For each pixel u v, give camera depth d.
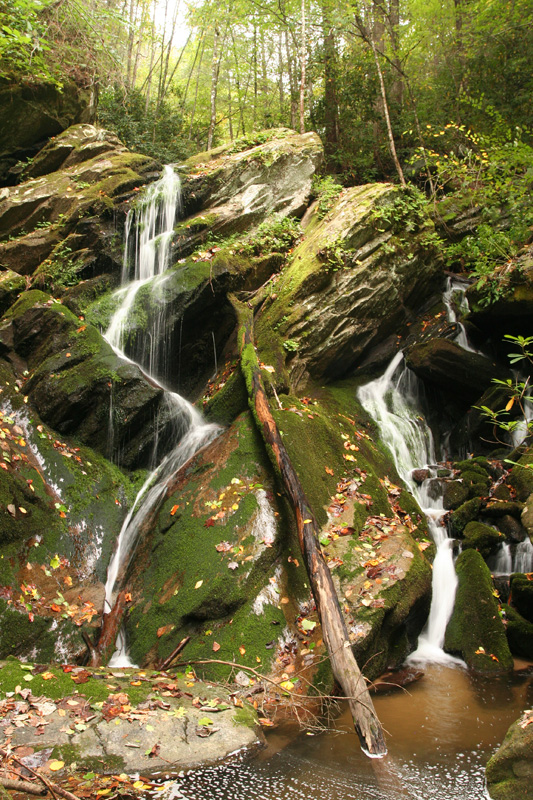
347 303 8.81
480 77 13.67
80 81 12.42
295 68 15.88
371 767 3.55
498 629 5.42
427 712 4.36
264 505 5.84
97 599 5.78
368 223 9.12
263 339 8.34
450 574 6.09
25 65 10.55
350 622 4.95
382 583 5.30
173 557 5.81
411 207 9.66
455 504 7.01
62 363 7.35
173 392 8.46
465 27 13.47
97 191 10.10
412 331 9.91
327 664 4.71
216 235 9.87
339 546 5.76
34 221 10.23
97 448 7.25
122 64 12.73
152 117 15.54
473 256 9.68
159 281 8.55
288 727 4.12
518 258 8.56
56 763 3.29
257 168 10.44
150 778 3.28
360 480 6.71
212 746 3.61
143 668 5.07
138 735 3.60
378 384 9.34
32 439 6.77
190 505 6.21
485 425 8.29
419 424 8.94
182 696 4.19
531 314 8.04
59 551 5.92
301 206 10.51
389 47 14.47
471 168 10.91
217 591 5.23
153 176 10.78
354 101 14.31
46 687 4.04
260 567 5.41
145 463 7.46
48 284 9.04
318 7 14.09
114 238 9.42
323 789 3.28
